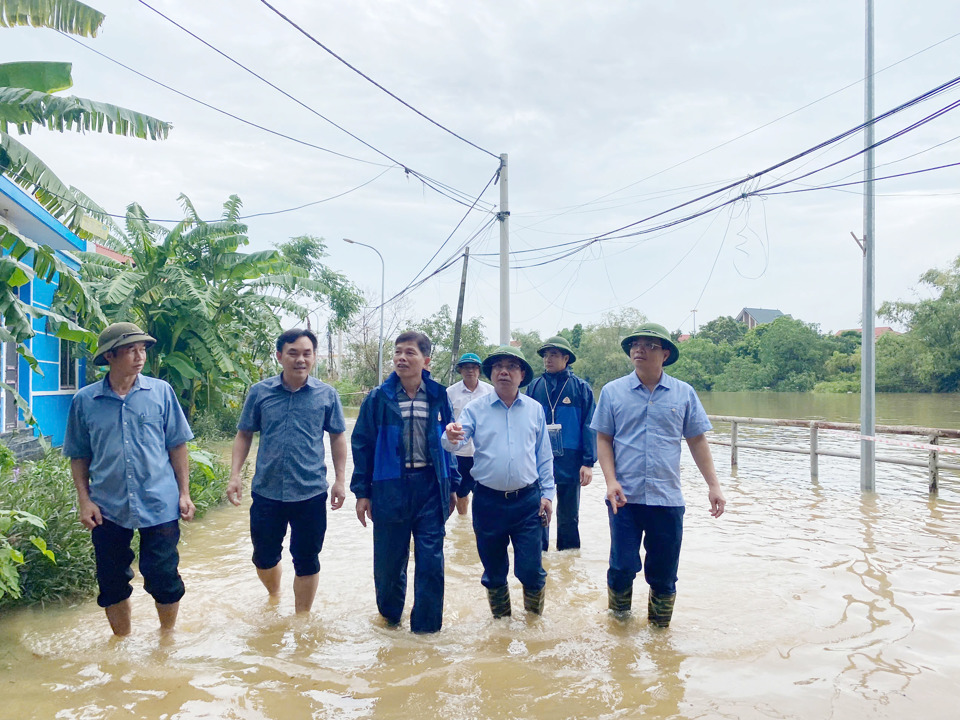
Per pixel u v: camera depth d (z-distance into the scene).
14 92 6.54
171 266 13.70
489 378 4.40
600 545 6.15
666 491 3.95
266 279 16.39
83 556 4.70
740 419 10.94
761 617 4.14
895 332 49.62
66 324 7.25
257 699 3.10
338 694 3.14
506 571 4.23
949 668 3.39
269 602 4.51
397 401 4.08
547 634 3.91
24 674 3.36
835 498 8.38
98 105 6.78
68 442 3.75
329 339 39.59
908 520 7.01
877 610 4.25
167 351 14.59
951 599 4.46
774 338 58.12
